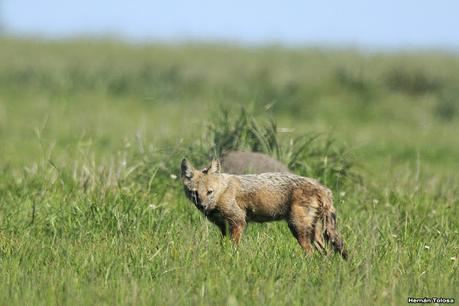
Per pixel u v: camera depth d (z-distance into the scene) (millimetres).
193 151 21625
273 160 19875
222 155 20125
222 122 22469
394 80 54188
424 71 54875
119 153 22734
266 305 12086
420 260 14688
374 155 33125
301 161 21750
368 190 21438
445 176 25688
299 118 45062
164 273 13617
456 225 18141
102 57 59656
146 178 20844
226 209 16094
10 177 22391
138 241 15500
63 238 15703
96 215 16875
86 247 15195
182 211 18312
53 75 53469
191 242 14797
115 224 16609
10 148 31281
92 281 12742
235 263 13977
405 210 19094
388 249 15234
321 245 15516
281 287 12891
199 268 13523
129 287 12797
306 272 13727
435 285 13305
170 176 20828
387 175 24344
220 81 52469
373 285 12914
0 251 14883
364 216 18453
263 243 15500
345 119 46062
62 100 48125
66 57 59156
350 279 13172
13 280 13016
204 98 48812
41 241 15688
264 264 14023
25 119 40938
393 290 12570
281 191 15914
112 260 14047
